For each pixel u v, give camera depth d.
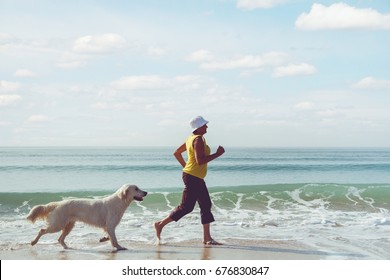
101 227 8.07
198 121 8.09
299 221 10.66
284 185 15.37
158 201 13.10
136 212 11.70
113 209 8.04
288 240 8.66
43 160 42.22
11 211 11.94
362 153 77.19
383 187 15.22
